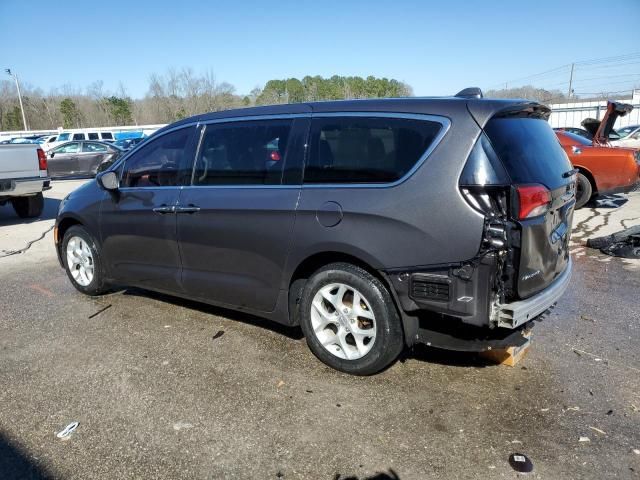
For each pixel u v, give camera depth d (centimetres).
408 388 328
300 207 341
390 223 307
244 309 394
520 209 285
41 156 973
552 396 315
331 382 338
